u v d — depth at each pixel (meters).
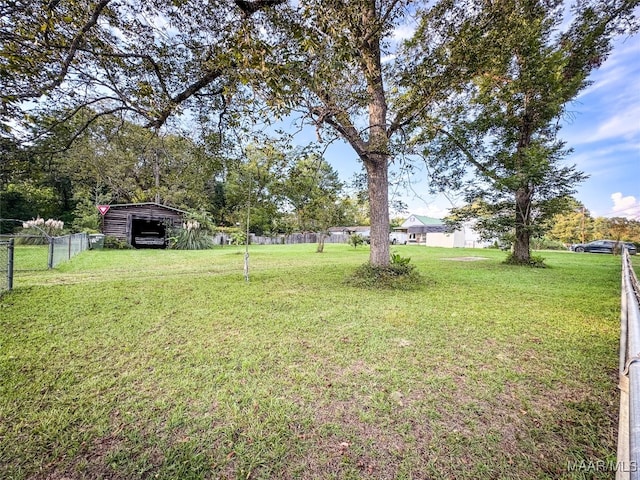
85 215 18.98
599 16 8.45
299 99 3.12
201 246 18.86
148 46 3.84
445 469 1.50
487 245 23.53
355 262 11.15
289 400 2.08
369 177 6.92
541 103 9.61
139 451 1.58
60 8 2.89
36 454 1.54
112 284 6.00
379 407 2.01
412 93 5.93
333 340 3.23
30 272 7.46
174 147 6.40
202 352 2.88
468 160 11.13
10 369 2.45
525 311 4.47
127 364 2.60
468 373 2.51
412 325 3.77
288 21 3.18
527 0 5.35
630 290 2.14
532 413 1.96
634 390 0.90
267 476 1.44
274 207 10.57
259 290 5.79
